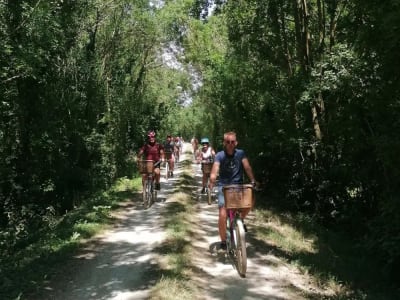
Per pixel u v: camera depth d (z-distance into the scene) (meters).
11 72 14.16
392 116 9.27
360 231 12.58
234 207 7.33
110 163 24.17
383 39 8.70
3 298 6.54
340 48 11.52
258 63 19.23
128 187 20.92
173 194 18.22
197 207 15.48
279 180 18.19
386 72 9.16
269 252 9.48
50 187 17.44
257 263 8.65
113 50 27.69
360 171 11.86
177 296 6.63
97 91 23.28
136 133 32.69
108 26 26.80
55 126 17.78
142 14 28.42
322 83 12.18
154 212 14.16
